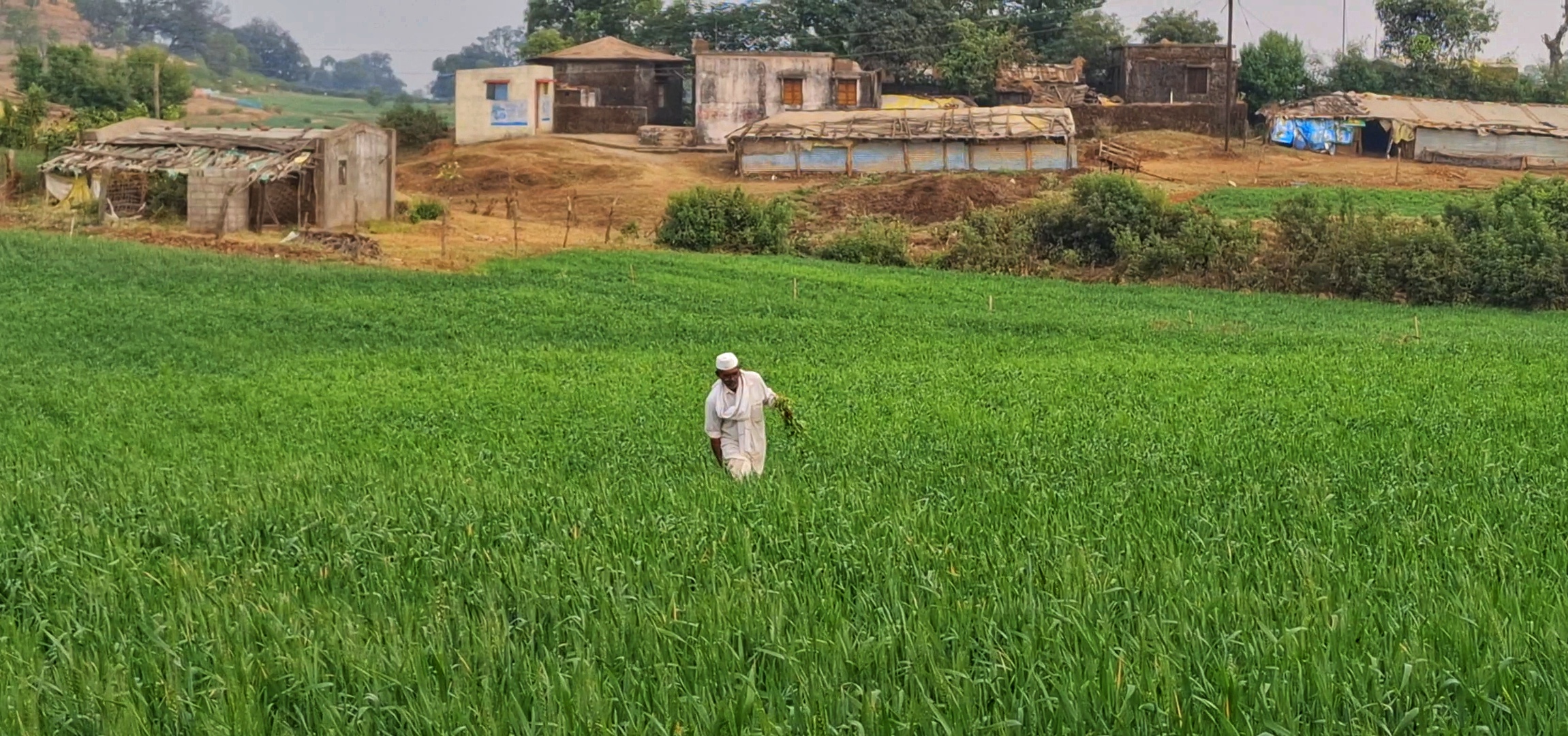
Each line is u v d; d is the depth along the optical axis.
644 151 76.00
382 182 53.00
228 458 16.27
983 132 67.94
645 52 85.31
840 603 7.77
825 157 69.00
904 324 35.53
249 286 38.44
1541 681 6.00
